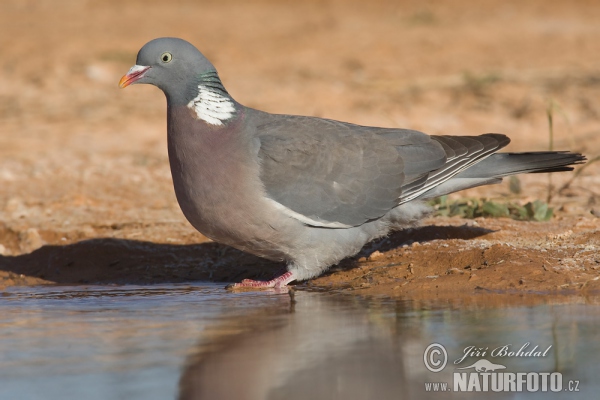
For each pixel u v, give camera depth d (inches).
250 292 427.2
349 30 1584.6
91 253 505.7
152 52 429.7
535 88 1041.5
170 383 272.8
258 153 425.7
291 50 1375.5
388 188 444.5
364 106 977.5
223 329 336.2
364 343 313.0
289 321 347.9
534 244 454.9
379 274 436.1
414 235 492.4
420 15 1754.4
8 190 660.7
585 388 270.8
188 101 426.9
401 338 317.4
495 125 888.9
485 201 553.0
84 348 311.9
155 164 752.3
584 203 582.6
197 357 298.8
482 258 432.1
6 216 584.7
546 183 647.8
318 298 399.2
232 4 1990.7
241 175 418.0
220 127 424.5
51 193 652.7
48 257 507.8
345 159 438.6
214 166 418.3
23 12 1796.3
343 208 436.1
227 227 425.4
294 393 267.4
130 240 521.0
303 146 433.1
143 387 269.3
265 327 338.0
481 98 1003.3
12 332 338.0
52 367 289.9
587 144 783.7
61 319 361.7
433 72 1180.5
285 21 1728.6
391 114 936.3
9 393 264.5
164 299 410.0
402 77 1147.3
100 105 1016.2
